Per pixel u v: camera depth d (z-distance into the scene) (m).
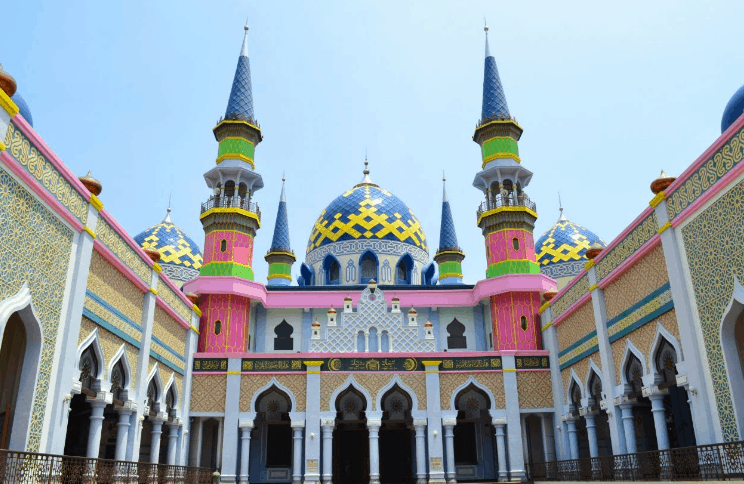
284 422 17.75
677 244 10.53
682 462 9.59
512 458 16.92
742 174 8.77
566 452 16.59
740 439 8.78
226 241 20.03
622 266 12.65
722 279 9.27
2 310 7.91
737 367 9.08
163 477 12.56
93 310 10.88
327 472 16.55
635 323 12.27
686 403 10.63
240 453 18.52
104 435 15.95
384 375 17.58
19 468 7.31
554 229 27.17
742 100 10.90
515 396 17.45
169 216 27.80
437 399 17.33
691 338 9.96
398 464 19.91
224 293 19.12
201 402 17.38
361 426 19.22
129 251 12.53
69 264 9.83
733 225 9.00
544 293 18.64
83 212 10.29
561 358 17.17
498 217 20.31
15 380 9.25
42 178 8.90
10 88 8.10
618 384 13.18
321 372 17.55
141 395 13.06
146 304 13.64
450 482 16.59
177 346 16.50
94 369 11.17
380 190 28.36
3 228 8.05
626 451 12.74
